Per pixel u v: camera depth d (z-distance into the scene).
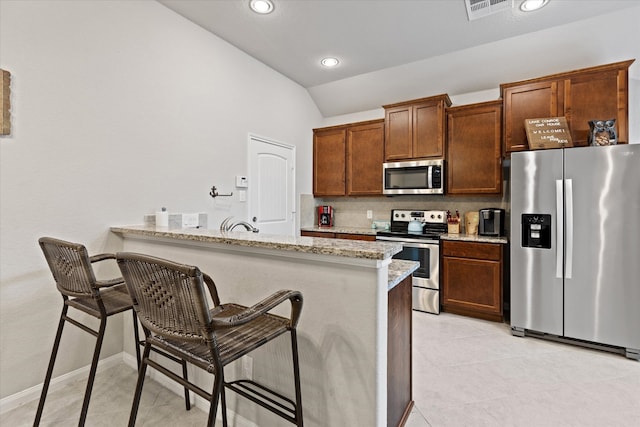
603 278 2.37
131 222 2.25
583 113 2.73
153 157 2.39
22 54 1.74
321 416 1.33
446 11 2.53
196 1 2.41
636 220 2.26
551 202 2.53
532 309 2.63
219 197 2.94
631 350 2.29
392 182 3.79
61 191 1.90
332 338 1.28
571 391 1.89
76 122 1.96
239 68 3.15
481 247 3.04
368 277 1.19
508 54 3.10
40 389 1.84
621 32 2.64
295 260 1.37
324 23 2.70
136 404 1.20
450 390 1.90
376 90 3.97
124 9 2.20
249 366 1.55
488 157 3.27
